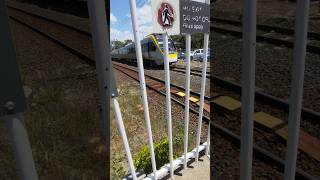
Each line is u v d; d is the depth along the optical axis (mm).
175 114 12047
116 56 48688
